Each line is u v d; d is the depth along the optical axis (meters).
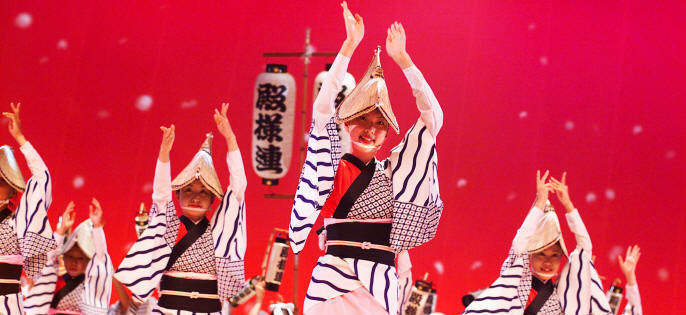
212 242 4.57
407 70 3.35
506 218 8.02
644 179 7.86
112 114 9.01
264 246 8.41
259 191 8.52
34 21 9.27
